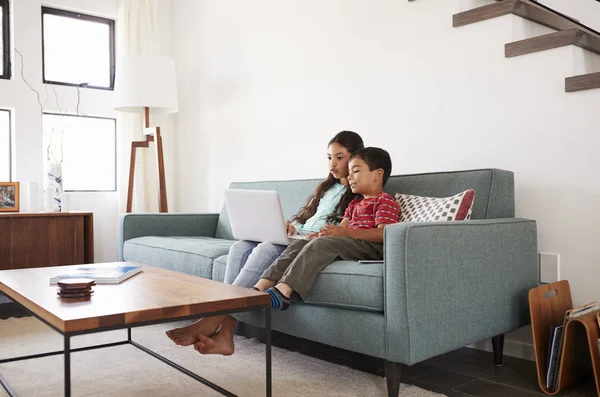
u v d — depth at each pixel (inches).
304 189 111.1
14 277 70.8
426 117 101.9
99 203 161.8
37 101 149.6
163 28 172.1
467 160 95.3
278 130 134.2
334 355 85.6
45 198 140.4
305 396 66.5
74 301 53.5
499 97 90.8
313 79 125.1
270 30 136.6
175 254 103.3
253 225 83.5
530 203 86.8
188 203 166.4
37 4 149.7
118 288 61.1
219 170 153.8
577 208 81.4
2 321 110.6
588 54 86.3
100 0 162.2
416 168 103.7
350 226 82.0
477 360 83.9
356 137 92.8
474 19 93.2
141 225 121.7
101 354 85.6
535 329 70.6
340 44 118.7
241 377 73.8
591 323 66.7
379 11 110.4
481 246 71.4
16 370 77.7
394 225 63.6
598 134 78.8
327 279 70.4
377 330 65.0
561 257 83.0
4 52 147.6
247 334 98.7
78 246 135.8
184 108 167.2
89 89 159.5
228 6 149.9
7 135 149.0
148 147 164.4
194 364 79.9
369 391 68.5
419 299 62.8
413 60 104.2
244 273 79.2
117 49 165.2
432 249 64.6
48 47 158.1
